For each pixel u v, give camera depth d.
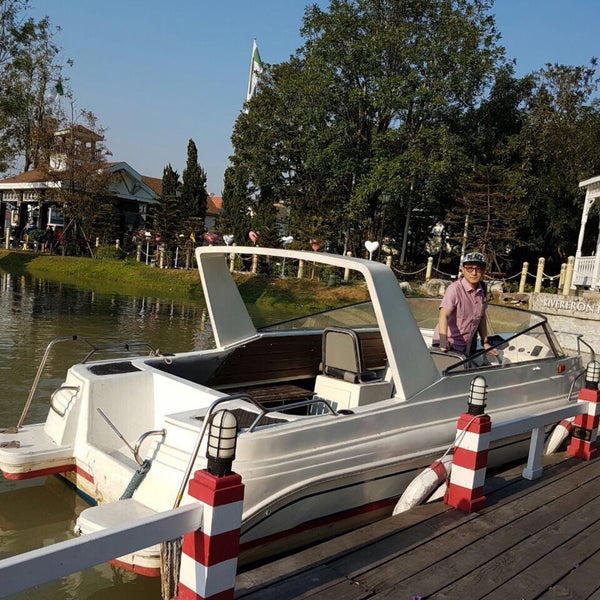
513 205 22.83
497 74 24.53
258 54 31.78
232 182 30.95
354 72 23.62
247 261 25.83
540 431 4.40
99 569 3.37
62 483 4.15
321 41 23.66
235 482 2.31
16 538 3.56
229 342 4.86
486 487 4.20
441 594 2.78
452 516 3.64
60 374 7.67
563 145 25.23
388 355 3.93
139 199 36.62
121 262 26.69
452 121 24.14
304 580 2.82
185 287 22.91
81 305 15.64
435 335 5.09
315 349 5.45
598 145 24.64
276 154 27.98
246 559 3.21
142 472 3.24
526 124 25.61
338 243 27.53
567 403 5.50
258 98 28.17
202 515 2.29
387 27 23.52
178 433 3.23
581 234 18.77
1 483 4.25
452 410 4.25
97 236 31.62
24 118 28.34
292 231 25.22
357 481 3.59
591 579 3.00
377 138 22.94
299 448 3.33
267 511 3.14
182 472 3.09
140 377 4.11
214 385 4.88
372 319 5.63
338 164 23.83
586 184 18.19
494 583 2.90
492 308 5.79
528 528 3.54
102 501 3.64
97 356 8.99
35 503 3.98
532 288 19.92
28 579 1.82
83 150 30.58
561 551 3.28
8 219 41.78
